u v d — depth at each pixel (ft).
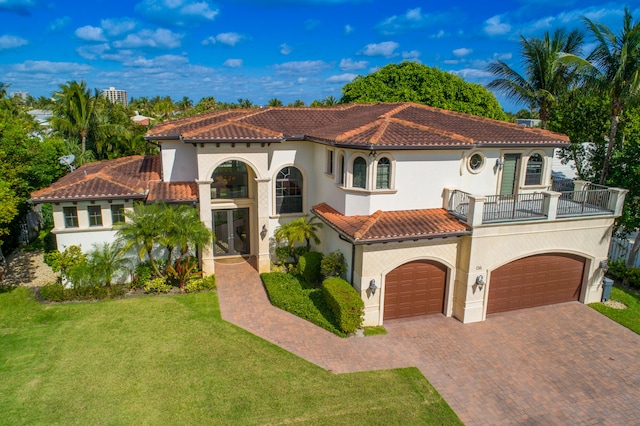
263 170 73.72
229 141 69.26
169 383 46.73
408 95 143.33
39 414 41.55
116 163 89.20
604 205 67.92
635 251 79.56
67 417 41.29
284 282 71.36
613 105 77.30
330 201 72.28
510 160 71.56
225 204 81.25
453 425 42.47
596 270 69.05
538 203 69.87
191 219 68.13
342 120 87.71
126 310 63.05
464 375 50.62
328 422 41.88
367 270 59.06
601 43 74.33
